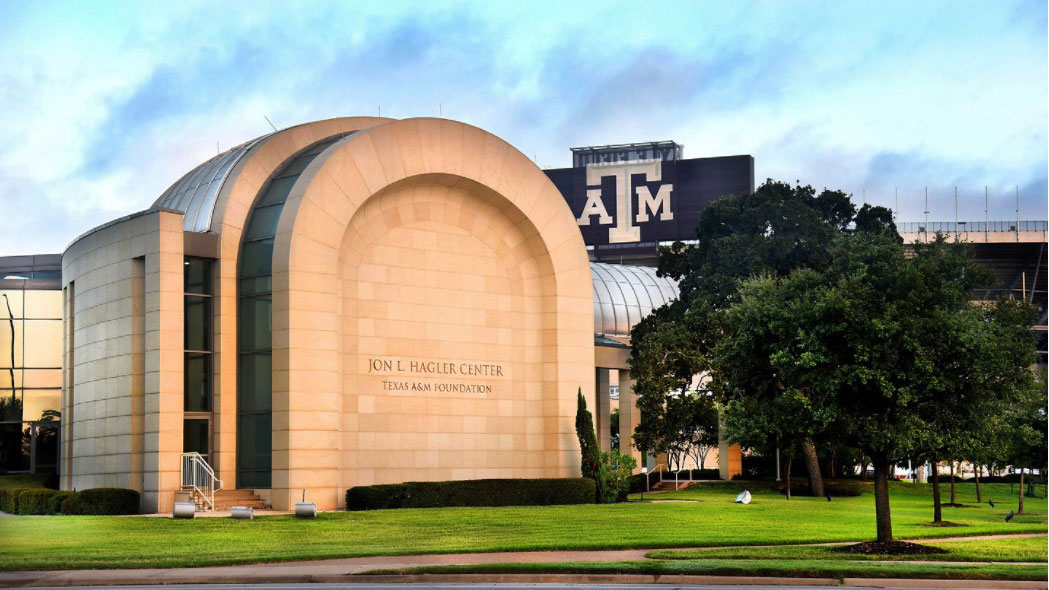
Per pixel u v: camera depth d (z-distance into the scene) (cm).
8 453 5806
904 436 2736
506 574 2344
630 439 6425
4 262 6569
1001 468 6669
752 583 2284
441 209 4684
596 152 12588
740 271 5991
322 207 4200
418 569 2388
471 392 4691
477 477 4659
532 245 4947
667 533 3272
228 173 4497
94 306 4456
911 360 2781
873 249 2922
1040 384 3058
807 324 2888
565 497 4634
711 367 5653
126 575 2384
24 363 5875
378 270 4459
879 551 2762
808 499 5553
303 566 2538
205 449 4228
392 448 4412
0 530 3259
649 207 11944
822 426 2912
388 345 4453
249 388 4244
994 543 3102
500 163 4788
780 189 6281
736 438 3353
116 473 4188
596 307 8456
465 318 4716
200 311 4288
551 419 4878
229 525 3406
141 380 4153
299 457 4022
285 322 4075
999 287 11062
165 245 4100
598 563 2461
